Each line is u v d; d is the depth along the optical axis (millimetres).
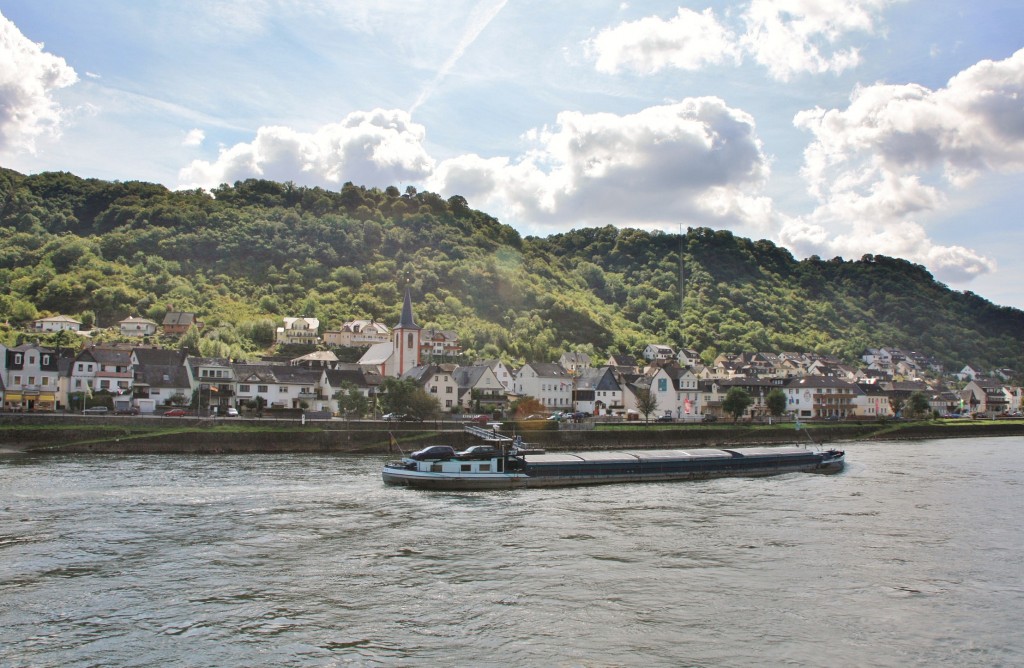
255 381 145625
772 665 32750
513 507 68375
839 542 54906
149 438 104438
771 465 97500
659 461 90438
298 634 35031
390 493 74125
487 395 164125
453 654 33094
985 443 154750
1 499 65188
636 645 34531
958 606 40844
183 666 31297
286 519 59625
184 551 48969
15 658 31828
